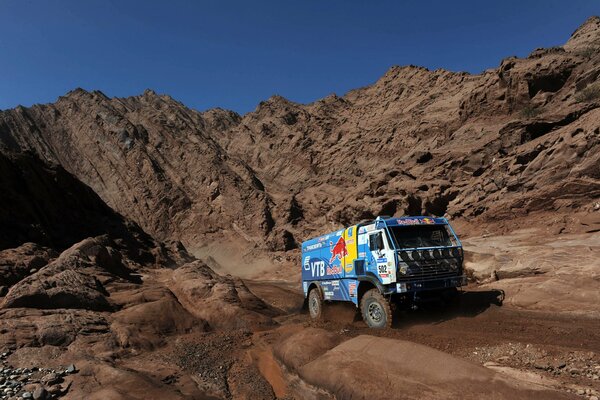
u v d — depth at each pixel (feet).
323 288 40.34
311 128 307.99
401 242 30.91
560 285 33.06
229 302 41.27
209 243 215.72
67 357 25.67
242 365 26.43
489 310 32.94
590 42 187.93
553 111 130.21
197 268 52.47
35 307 34.78
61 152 281.33
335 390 18.15
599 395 14.74
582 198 74.64
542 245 57.77
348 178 231.50
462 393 14.84
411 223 32.01
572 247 44.78
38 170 114.42
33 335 28.81
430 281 30.53
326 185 237.25
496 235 79.97
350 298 35.17
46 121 300.20
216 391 22.38
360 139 263.70
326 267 39.88
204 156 271.49
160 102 358.23
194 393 21.45
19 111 295.89
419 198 129.70
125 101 354.95
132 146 276.41
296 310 53.62
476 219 94.84
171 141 291.17
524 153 100.89
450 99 238.27
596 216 63.26
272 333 33.71
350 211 150.41
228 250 205.16
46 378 21.53
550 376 17.46
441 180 131.75
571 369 17.75
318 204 214.90
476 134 148.36
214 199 242.37
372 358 18.66
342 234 37.14
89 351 28.22
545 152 91.40
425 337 26.20
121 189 255.91
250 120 357.82
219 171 254.88
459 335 26.22
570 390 15.47
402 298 30.66
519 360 20.04
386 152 232.32
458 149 142.92
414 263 30.17
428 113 234.17
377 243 31.96
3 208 85.81
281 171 281.74
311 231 194.18
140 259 115.75
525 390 14.16
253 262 187.62
